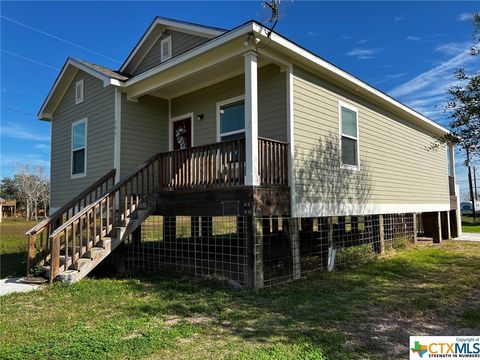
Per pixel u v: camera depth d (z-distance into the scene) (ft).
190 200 21.84
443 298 17.63
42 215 165.07
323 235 25.70
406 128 36.63
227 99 26.32
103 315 14.53
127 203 23.53
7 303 16.34
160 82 25.13
